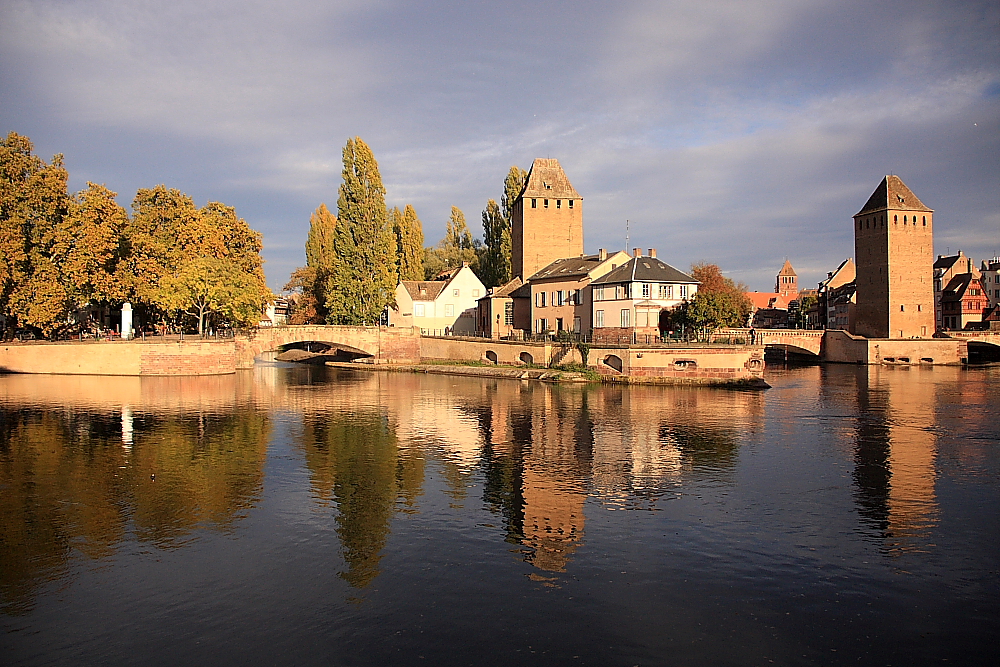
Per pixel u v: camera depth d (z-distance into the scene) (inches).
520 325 3725.4
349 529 944.3
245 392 2356.1
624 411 1929.1
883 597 737.6
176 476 1205.7
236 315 3051.2
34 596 743.7
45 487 1134.4
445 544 888.9
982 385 2650.1
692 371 2522.1
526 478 1200.8
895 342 3988.7
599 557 844.0
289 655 629.0
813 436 1555.1
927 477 1198.3
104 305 3021.7
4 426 1646.2
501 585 766.5
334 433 1603.1
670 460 1331.2
